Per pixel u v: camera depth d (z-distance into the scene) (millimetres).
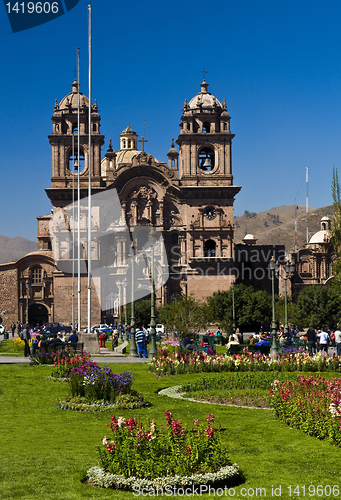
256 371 38375
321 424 19656
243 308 88562
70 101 106875
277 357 41500
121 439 15242
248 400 27438
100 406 24797
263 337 53875
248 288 92438
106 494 13828
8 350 57438
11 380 33188
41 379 33812
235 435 19953
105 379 25969
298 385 24016
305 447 18328
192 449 14945
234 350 45906
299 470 15945
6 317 107625
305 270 132000
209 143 107125
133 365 41969
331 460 16891
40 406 25766
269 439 19406
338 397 19844
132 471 14625
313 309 85625
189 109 107625
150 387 31953
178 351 42781
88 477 14930
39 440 19328
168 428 15695
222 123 107312
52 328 89812
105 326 95375
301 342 53438
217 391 29812
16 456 17000
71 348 43156
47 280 107562
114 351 58469
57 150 105125
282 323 89375
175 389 31094
